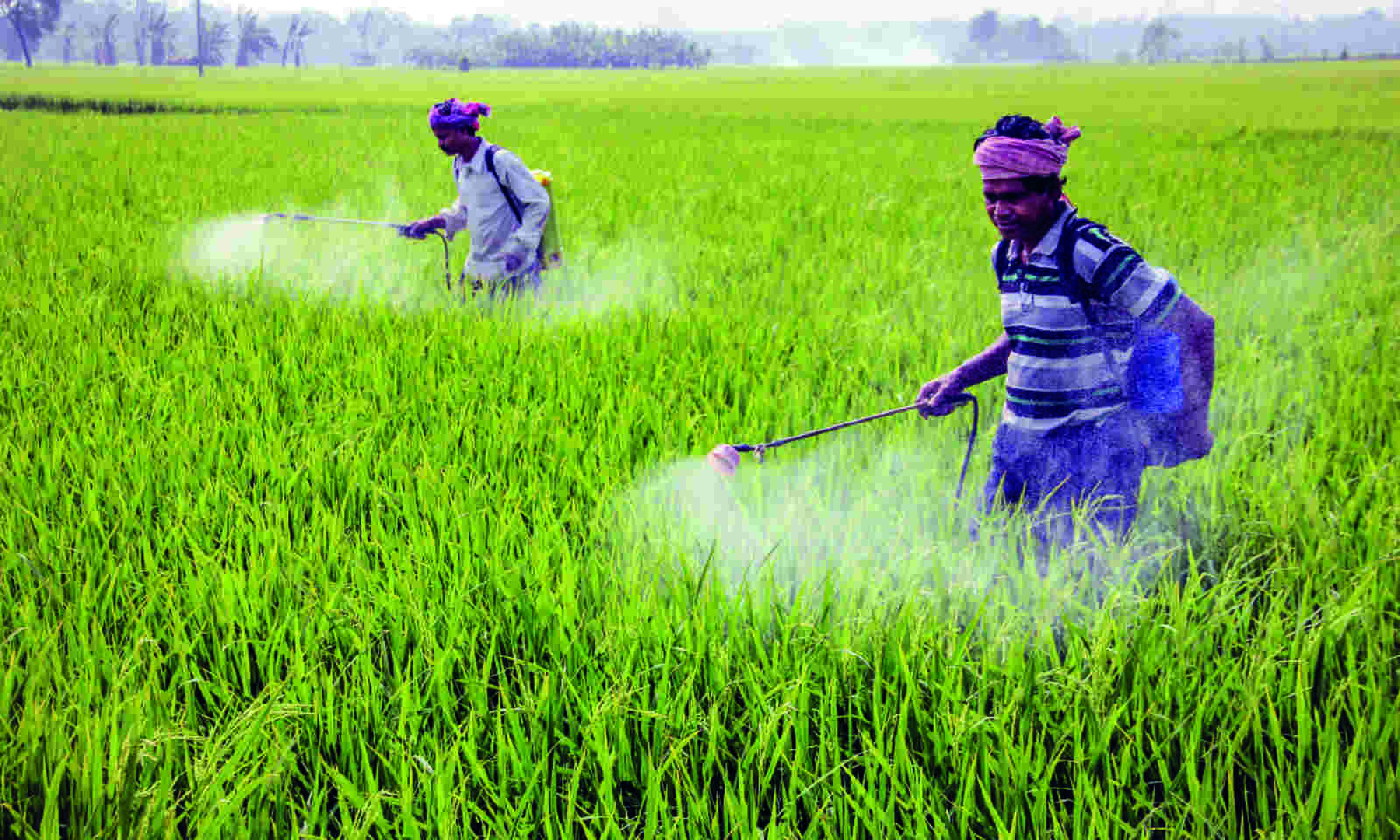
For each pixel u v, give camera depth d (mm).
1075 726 2414
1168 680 2605
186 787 2404
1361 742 2338
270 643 2814
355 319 6141
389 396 4914
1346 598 3025
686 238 9383
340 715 2611
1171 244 9156
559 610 2957
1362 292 7199
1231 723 2551
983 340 6102
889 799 2328
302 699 2604
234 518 3586
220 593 3080
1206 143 21328
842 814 2250
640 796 2533
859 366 5520
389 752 2508
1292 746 2434
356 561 3258
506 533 3428
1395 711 2402
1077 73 99438
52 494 3705
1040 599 2879
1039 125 2779
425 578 3182
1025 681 2625
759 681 2717
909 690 2578
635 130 25469
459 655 2770
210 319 6051
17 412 4438
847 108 39156
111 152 16344
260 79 78625
